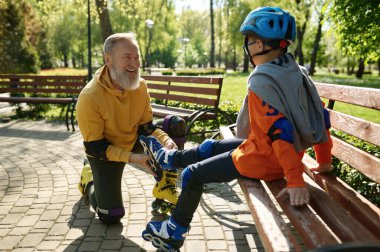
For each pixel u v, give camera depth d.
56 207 3.74
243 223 3.37
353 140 4.72
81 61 65.44
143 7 37.78
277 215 1.85
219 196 4.02
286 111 1.96
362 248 1.21
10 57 24.12
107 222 3.32
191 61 66.94
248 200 2.13
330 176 2.51
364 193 3.80
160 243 2.65
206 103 5.95
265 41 2.19
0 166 5.14
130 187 4.25
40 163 5.25
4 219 3.50
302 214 1.84
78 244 3.03
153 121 3.80
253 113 2.10
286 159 1.92
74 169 4.96
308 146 2.13
